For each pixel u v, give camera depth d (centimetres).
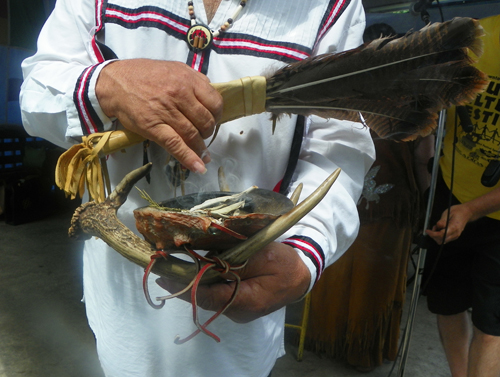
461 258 167
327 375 195
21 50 367
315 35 69
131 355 79
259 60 67
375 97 61
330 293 193
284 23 68
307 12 69
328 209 66
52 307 235
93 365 191
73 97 57
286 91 61
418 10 121
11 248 308
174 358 79
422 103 61
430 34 55
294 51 67
